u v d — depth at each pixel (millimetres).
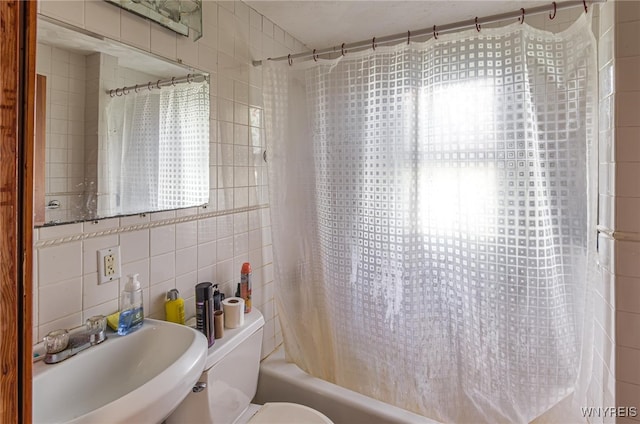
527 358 1279
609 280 1093
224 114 1468
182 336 1027
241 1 1570
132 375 995
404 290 1456
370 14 1744
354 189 1549
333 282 1632
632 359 1033
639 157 1009
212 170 1408
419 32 1350
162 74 1179
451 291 1400
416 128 1404
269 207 1651
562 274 1240
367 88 1490
